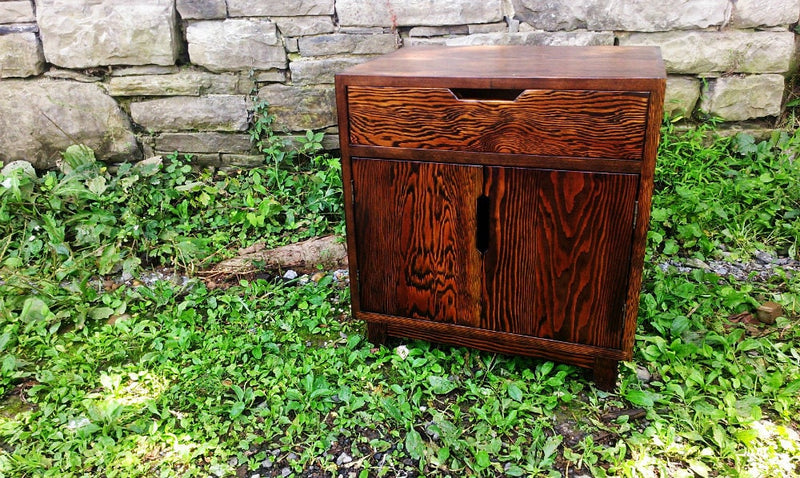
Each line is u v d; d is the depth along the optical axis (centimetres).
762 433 167
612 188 161
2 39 278
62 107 288
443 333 197
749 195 262
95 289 243
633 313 172
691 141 276
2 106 287
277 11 275
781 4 262
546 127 161
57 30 277
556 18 271
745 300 213
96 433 175
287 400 185
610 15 268
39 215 266
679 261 245
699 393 181
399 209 183
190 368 195
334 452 168
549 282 177
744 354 192
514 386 182
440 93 166
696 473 157
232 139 295
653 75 152
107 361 204
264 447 170
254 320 219
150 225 266
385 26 278
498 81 160
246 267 250
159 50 279
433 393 186
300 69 283
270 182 286
